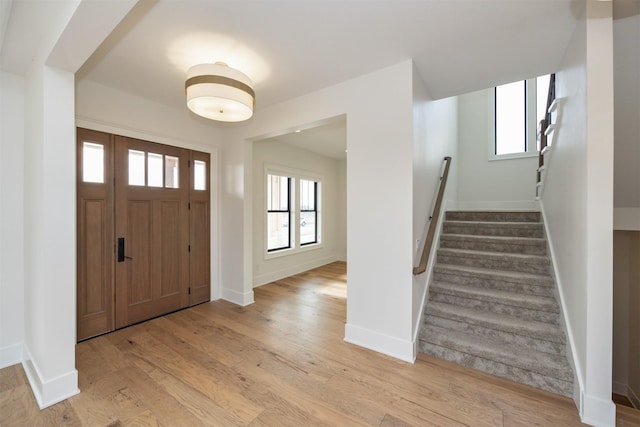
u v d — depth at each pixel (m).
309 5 1.68
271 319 3.24
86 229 2.69
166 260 3.36
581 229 1.76
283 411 1.76
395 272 2.41
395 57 2.28
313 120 2.91
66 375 1.88
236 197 3.79
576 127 1.87
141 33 1.95
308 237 6.24
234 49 2.15
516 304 2.42
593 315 1.64
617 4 1.68
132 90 2.88
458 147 5.09
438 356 2.37
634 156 1.98
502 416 1.72
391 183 2.43
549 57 2.25
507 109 4.80
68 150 1.91
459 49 2.16
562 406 1.80
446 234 3.56
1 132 2.27
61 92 1.87
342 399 1.87
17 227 2.34
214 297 3.90
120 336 2.78
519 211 3.50
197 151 3.68
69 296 1.92
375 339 2.52
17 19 1.65
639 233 2.36
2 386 2.02
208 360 2.35
